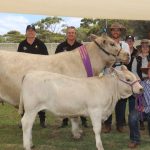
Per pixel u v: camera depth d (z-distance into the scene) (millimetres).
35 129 8102
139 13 7367
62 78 5750
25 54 6551
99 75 6211
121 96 6020
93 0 6523
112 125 8383
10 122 8938
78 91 5711
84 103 5750
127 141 6965
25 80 5758
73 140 7070
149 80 6578
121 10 7090
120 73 5926
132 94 6098
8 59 6461
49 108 5746
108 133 7582
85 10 7008
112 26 7250
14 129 8164
